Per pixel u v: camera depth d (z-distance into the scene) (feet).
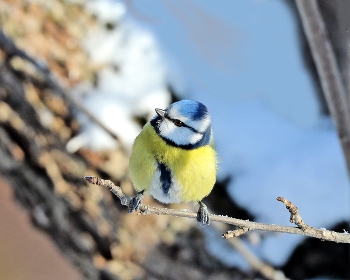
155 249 11.43
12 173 11.44
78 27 11.53
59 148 11.42
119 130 11.45
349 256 11.39
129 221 11.43
